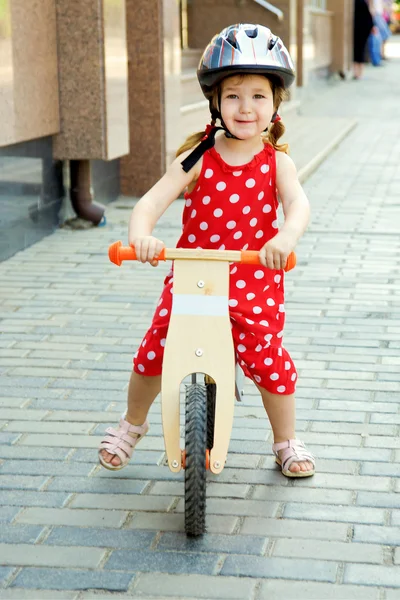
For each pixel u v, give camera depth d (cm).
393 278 676
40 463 394
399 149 1301
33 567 315
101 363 510
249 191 346
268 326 351
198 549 326
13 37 705
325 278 675
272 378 360
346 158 1230
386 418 436
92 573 312
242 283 348
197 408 328
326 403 453
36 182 784
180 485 375
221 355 327
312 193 1000
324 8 2305
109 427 428
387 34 3056
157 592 301
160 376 364
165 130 969
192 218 352
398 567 314
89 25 779
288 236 321
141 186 984
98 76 789
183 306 328
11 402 457
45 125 776
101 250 763
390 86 2281
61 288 655
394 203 945
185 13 1526
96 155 807
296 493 366
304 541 330
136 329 567
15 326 572
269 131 358
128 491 370
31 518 348
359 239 795
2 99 693
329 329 563
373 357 516
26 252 754
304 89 1895
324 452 401
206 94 350
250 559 319
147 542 331
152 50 943
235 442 411
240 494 365
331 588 302
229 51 329
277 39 338
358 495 364
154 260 324
